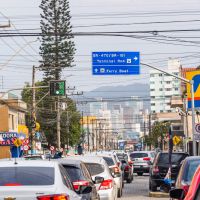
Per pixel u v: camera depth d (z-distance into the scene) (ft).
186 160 90.63
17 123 468.75
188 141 333.62
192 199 45.06
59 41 439.22
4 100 431.43
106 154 167.02
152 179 175.52
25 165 65.31
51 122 554.46
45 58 439.22
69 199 61.31
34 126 350.23
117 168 162.50
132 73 243.81
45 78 444.14
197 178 46.03
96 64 244.01
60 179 64.03
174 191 63.98
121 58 243.60
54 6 431.43
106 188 116.67
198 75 282.77
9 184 61.31
